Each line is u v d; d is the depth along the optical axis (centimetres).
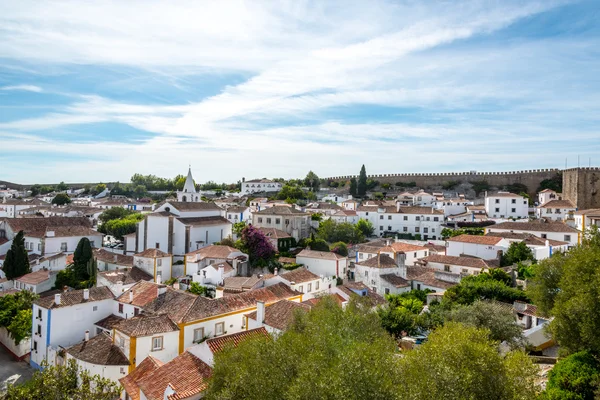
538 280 4984
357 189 19350
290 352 2764
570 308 3766
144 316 4947
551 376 3603
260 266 8462
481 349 2580
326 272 8194
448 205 14950
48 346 5375
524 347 4947
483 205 15950
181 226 8969
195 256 8119
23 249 8175
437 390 2228
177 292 5597
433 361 2459
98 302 5878
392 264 7812
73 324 5625
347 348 2744
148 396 3412
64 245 9506
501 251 8562
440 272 7850
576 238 9469
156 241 9069
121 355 4553
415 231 12950
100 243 10188
